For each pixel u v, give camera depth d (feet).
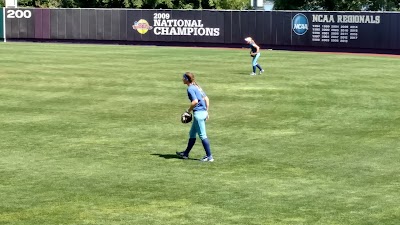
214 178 49.39
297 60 157.38
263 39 200.85
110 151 58.44
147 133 67.15
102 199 43.52
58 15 214.90
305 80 113.80
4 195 44.21
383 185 47.80
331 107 85.10
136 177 49.37
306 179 49.37
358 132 68.80
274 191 45.88
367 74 124.67
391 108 84.64
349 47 191.11
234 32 204.03
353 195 45.03
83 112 79.56
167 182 48.06
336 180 49.16
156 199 43.65
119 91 98.07
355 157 57.06
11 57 152.46
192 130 55.11
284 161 55.31
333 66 141.59
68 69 127.34
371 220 39.58
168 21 210.59
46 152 57.67
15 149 58.75
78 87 101.96
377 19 186.80
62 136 64.95
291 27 197.36
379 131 69.41
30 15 216.54
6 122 72.13
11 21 217.56
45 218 39.50
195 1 269.23
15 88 99.91
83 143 61.77
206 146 54.60
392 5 252.62
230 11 204.33
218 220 39.37
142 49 190.80
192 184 47.55
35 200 43.14
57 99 89.66
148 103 87.20
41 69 126.52
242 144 62.39
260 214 40.57
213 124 73.10
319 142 63.52
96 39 213.66
